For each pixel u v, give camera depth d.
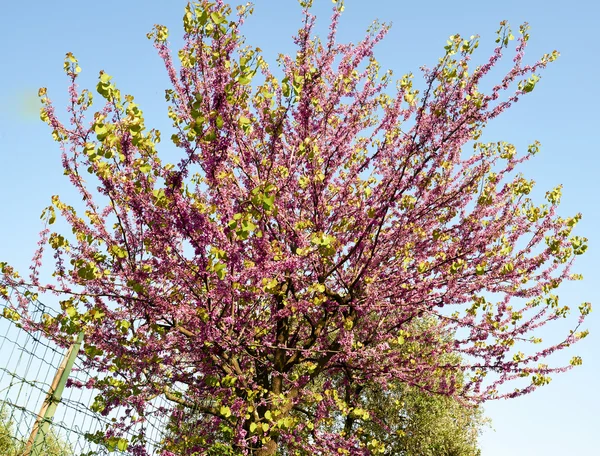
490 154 9.20
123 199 6.80
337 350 9.01
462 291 8.46
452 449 16.97
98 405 6.73
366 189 8.00
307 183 8.05
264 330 8.85
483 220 8.96
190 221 6.45
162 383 7.78
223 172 6.90
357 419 13.99
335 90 9.01
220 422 8.38
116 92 5.75
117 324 7.04
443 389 9.67
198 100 6.00
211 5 6.45
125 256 6.64
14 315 6.48
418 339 10.14
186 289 7.28
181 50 7.36
